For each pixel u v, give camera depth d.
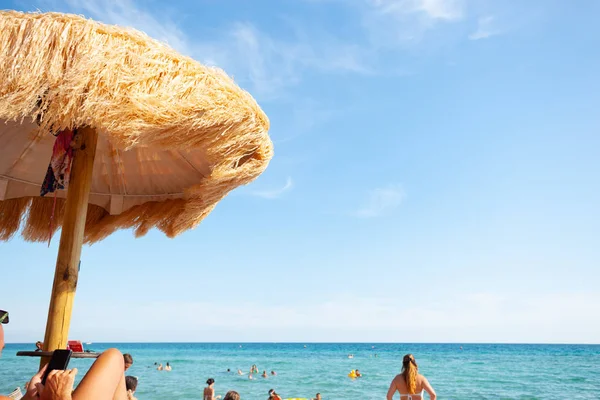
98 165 2.99
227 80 2.03
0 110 1.52
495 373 35.47
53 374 1.13
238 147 2.07
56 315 2.00
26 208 3.05
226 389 24.78
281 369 40.19
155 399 19.47
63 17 1.70
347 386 26.69
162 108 1.72
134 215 3.13
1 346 1.20
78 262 2.16
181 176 3.00
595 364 44.59
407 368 5.98
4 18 1.60
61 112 1.62
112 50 1.71
